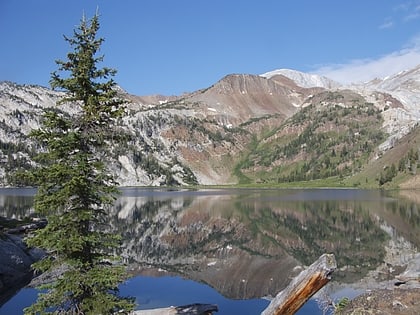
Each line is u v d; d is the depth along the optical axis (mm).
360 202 119375
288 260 45281
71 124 16172
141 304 28609
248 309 27375
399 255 45094
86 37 16047
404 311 19672
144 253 50438
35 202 15750
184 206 119188
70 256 15984
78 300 15961
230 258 46938
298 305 9906
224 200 144375
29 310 15570
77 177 15273
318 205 112375
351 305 21859
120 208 113562
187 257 47844
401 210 93438
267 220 82062
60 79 16094
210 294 31484
